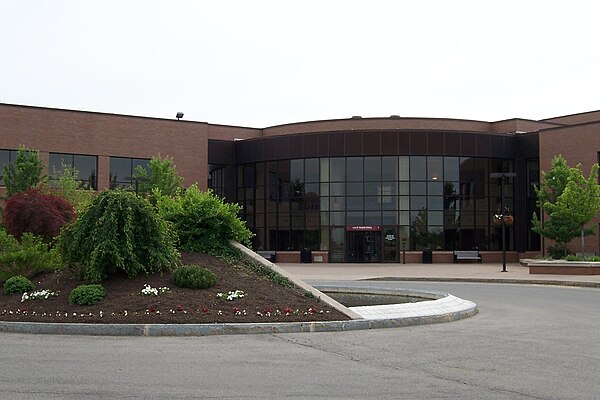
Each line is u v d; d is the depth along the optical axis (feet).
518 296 77.92
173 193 139.13
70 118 151.23
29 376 30.71
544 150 156.25
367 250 160.76
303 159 164.66
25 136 146.00
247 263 60.08
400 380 30.25
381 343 40.98
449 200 161.07
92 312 47.65
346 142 161.48
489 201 163.63
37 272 60.18
